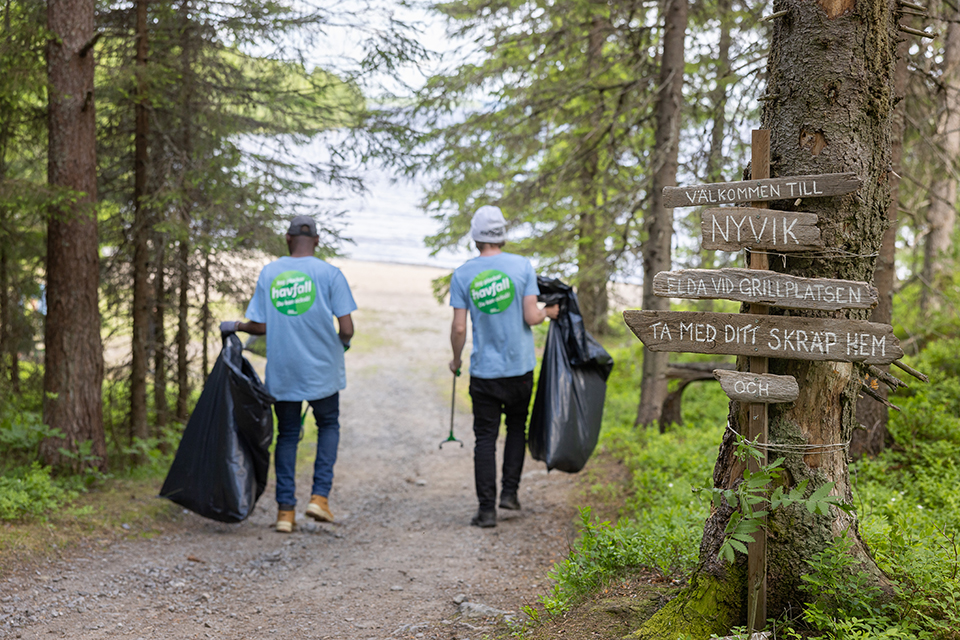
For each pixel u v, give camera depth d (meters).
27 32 5.36
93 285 6.02
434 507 6.44
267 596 4.05
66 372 5.91
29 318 8.50
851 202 2.68
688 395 8.91
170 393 9.06
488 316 5.49
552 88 8.57
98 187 7.84
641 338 2.76
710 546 2.83
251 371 5.61
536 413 5.95
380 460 9.03
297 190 8.30
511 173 9.20
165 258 8.15
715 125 7.45
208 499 5.31
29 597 3.77
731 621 2.69
